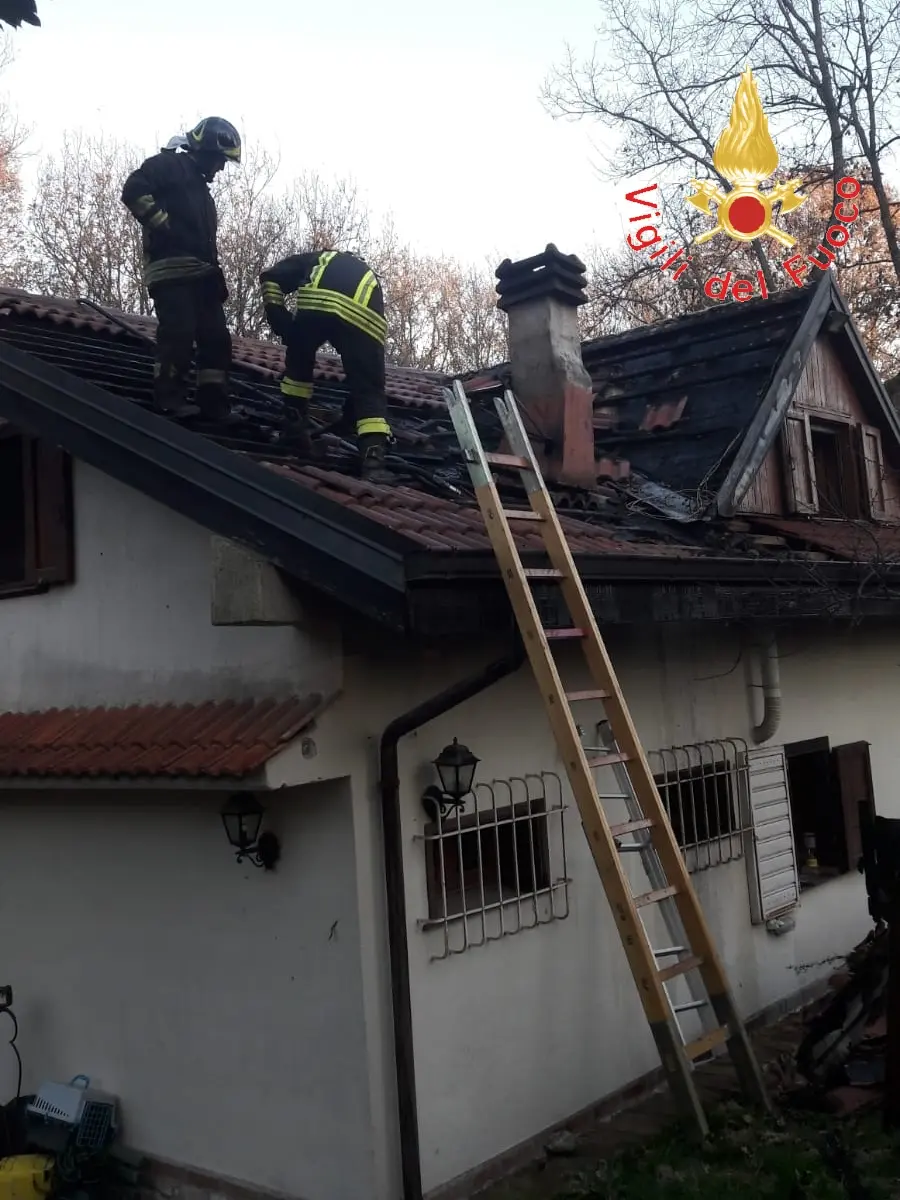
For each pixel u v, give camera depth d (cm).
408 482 606
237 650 529
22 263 2277
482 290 3048
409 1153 482
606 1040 615
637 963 462
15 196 2300
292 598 466
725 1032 507
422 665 532
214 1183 527
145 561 575
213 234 621
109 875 581
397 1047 487
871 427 1001
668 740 690
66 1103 561
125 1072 570
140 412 503
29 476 638
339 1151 488
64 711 601
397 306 2823
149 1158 554
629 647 667
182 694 553
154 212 590
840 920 854
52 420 552
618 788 645
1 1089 625
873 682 930
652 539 669
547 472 748
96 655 598
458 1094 521
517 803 581
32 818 619
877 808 914
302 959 504
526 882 588
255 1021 520
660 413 887
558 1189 516
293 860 509
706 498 766
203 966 541
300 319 592
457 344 2973
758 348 891
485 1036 541
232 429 601
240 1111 523
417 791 523
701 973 511
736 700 756
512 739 583
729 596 610
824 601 678
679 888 498
